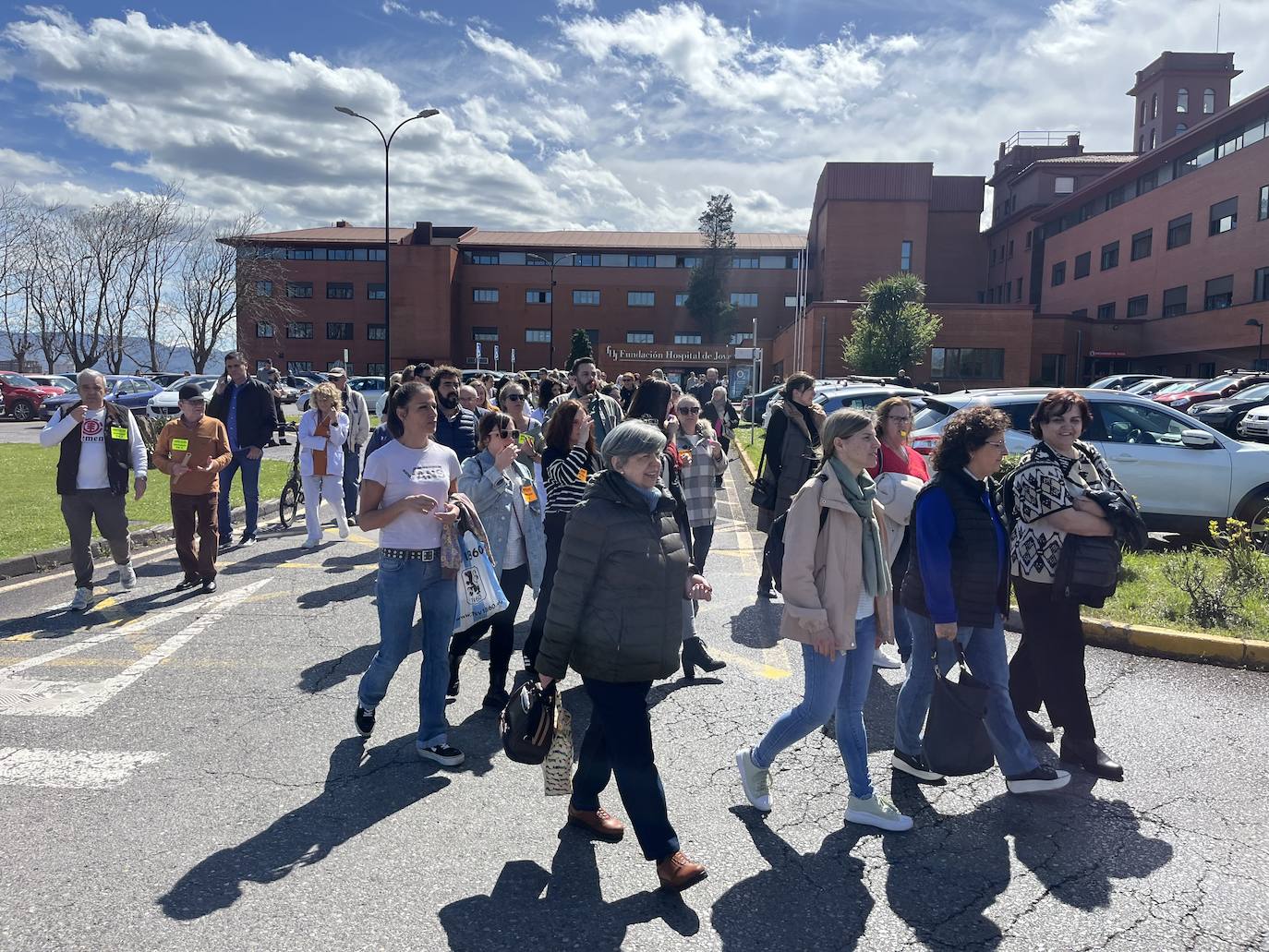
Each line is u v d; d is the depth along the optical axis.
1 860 3.37
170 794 3.94
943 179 68.00
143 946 2.84
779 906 3.15
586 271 71.88
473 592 4.51
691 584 3.64
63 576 8.23
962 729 3.69
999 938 2.97
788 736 3.76
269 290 69.44
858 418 3.58
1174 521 9.55
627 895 3.21
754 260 71.75
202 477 7.59
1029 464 4.28
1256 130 37.97
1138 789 4.11
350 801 3.90
